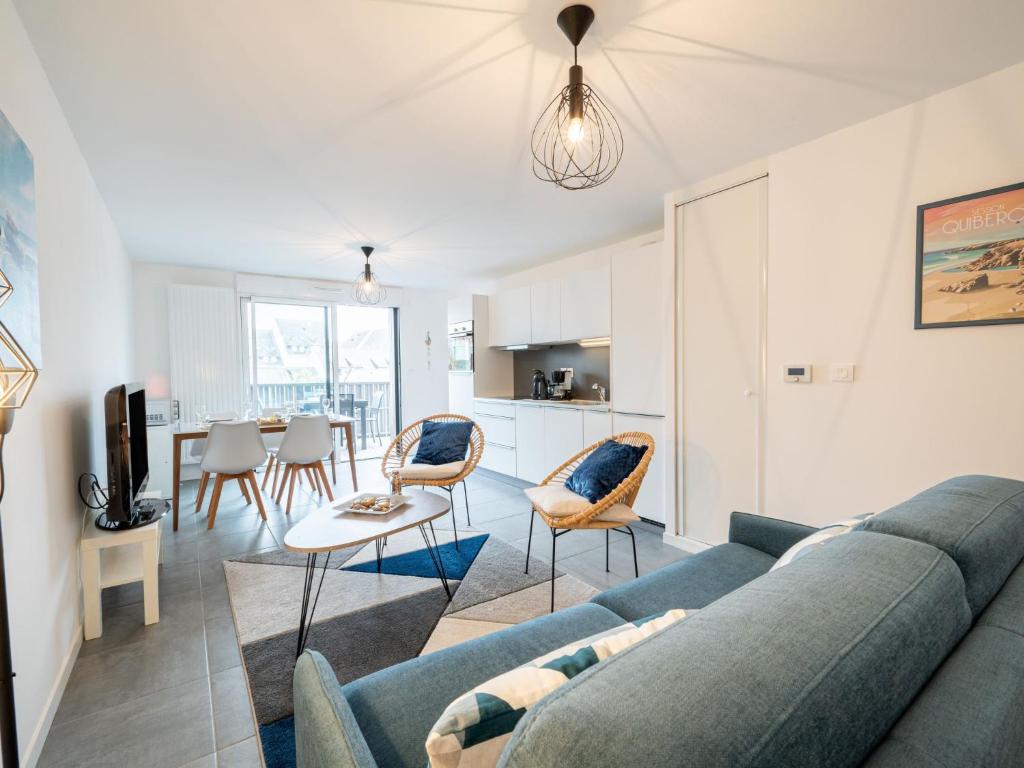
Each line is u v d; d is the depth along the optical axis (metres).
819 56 1.70
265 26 1.52
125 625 2.11
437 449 3.29
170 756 1.40
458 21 1.50
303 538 1.85
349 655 1.86
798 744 0.43
